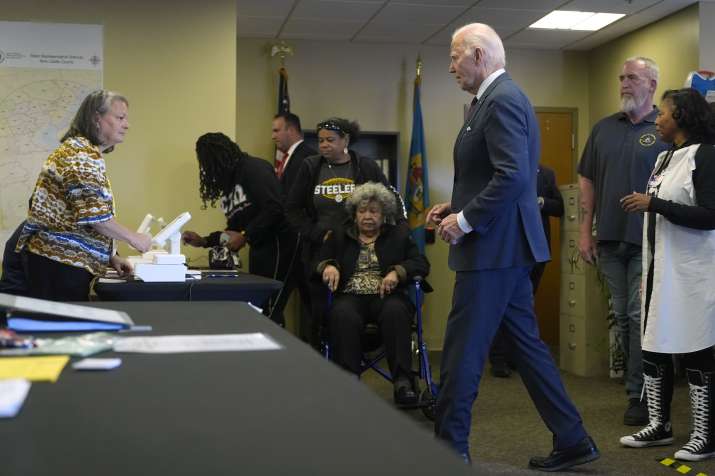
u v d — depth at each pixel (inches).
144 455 29.5
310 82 272.7
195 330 62.2
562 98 290.0
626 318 163.0
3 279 137.9
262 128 269.3
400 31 260.8
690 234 126.4
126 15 187.5
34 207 119.7
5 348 49.8
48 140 183.9
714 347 131.3
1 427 33.4
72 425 33.7
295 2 227.9
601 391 193.2
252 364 47.7
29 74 183.3
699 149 127.0
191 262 190.9
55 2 184.5
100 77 186.4
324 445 30.9
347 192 172.2
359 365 151.1
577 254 220.2
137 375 44.2
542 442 142.9
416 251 159.3
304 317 257.9
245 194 170.9
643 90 156.8
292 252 179.2
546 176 225.8
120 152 187.6
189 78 190.1
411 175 272.7
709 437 128.4
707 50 227.3
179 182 189.8
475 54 109.6
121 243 186.4
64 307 64.1
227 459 29.1
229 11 191.2
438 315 279.6
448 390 109.0
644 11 237.3
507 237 107.9
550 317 289.0
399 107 278.1
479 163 109.4
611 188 160.4
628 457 130.9
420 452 30.0
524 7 233.1
